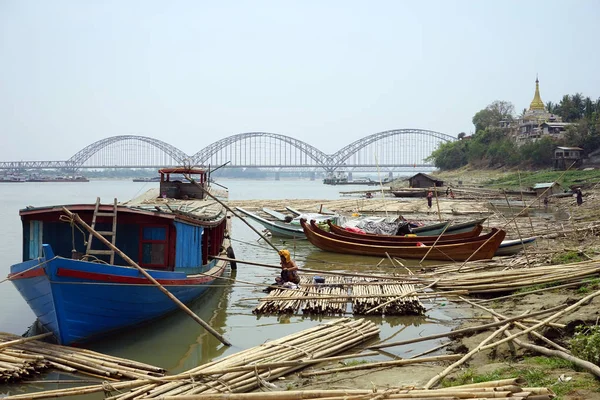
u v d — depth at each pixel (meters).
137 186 163.75
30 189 133.62
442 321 14.11
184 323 14.40
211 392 8.77
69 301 11.16
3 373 9.76
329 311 14.88
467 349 10.94
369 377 9.56
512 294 15.49
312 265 23.41
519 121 134.75
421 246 23.70
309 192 113.19
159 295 13.34
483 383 7.46
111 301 11.98
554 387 7.39
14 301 16.92
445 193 75.81
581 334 9.18
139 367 10.34
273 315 14.96
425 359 10.03
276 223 33.78
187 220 15.05
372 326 12.80
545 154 105.19
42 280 10.86
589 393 7.05
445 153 147.25
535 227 32.00
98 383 9.83
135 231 14.20
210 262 18.94
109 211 13.22
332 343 11.31
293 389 9.12
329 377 9.69
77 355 10.69
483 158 129.75
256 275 21.44
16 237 34.19
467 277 16.94
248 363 9.98
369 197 70.12
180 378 9.23
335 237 26.31
